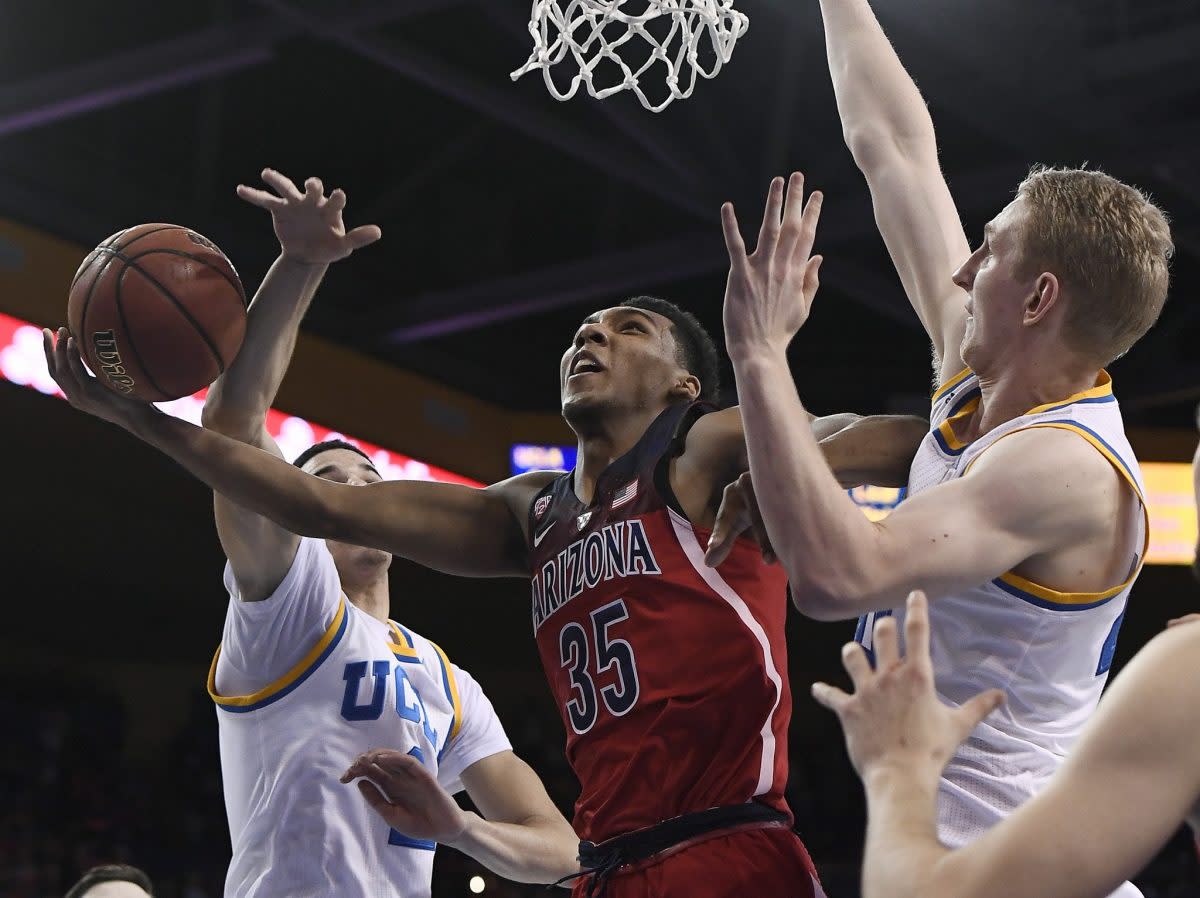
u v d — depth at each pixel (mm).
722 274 14359
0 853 11445
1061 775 1500
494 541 2881
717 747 2473
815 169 11891
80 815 12484
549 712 15359
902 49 10375
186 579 13547
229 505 3059
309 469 3826
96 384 2725
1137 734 1467
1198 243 11547
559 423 14523
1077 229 2133
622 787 2490
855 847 14258
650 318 2875
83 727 13367
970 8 9945
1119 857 1435
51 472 11852
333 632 3297
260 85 12609
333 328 12922
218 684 3389
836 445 2449
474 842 3127
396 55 9797
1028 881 1434
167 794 13352
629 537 2586
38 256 11039
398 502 2844
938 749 1597
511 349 14797
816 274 2072
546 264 15102
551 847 3346
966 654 2152
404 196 12914
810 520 1881
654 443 2664
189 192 13148
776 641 2562
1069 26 10242
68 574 13242
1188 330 14539
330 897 3146
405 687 3375
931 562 1901
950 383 2406
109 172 12461
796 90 11883
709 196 11117
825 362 15492
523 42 11242
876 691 1625
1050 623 2080
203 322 2621
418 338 12945
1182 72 10328
